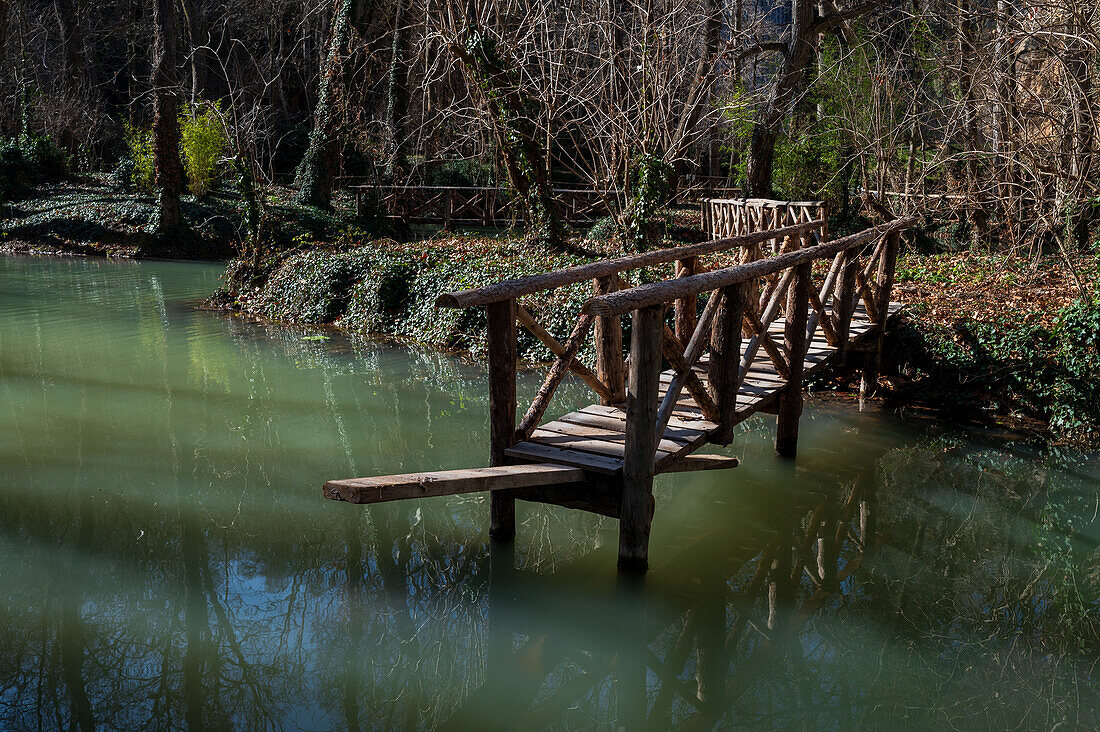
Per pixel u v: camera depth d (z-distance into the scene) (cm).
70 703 401
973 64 1048
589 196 2048
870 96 1272
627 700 430
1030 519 642
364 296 1290
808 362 750
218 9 3167
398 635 479
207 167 2327
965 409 872
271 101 2956
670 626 497
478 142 1648
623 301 426
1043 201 983
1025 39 942
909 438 805
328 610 501
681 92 1459
